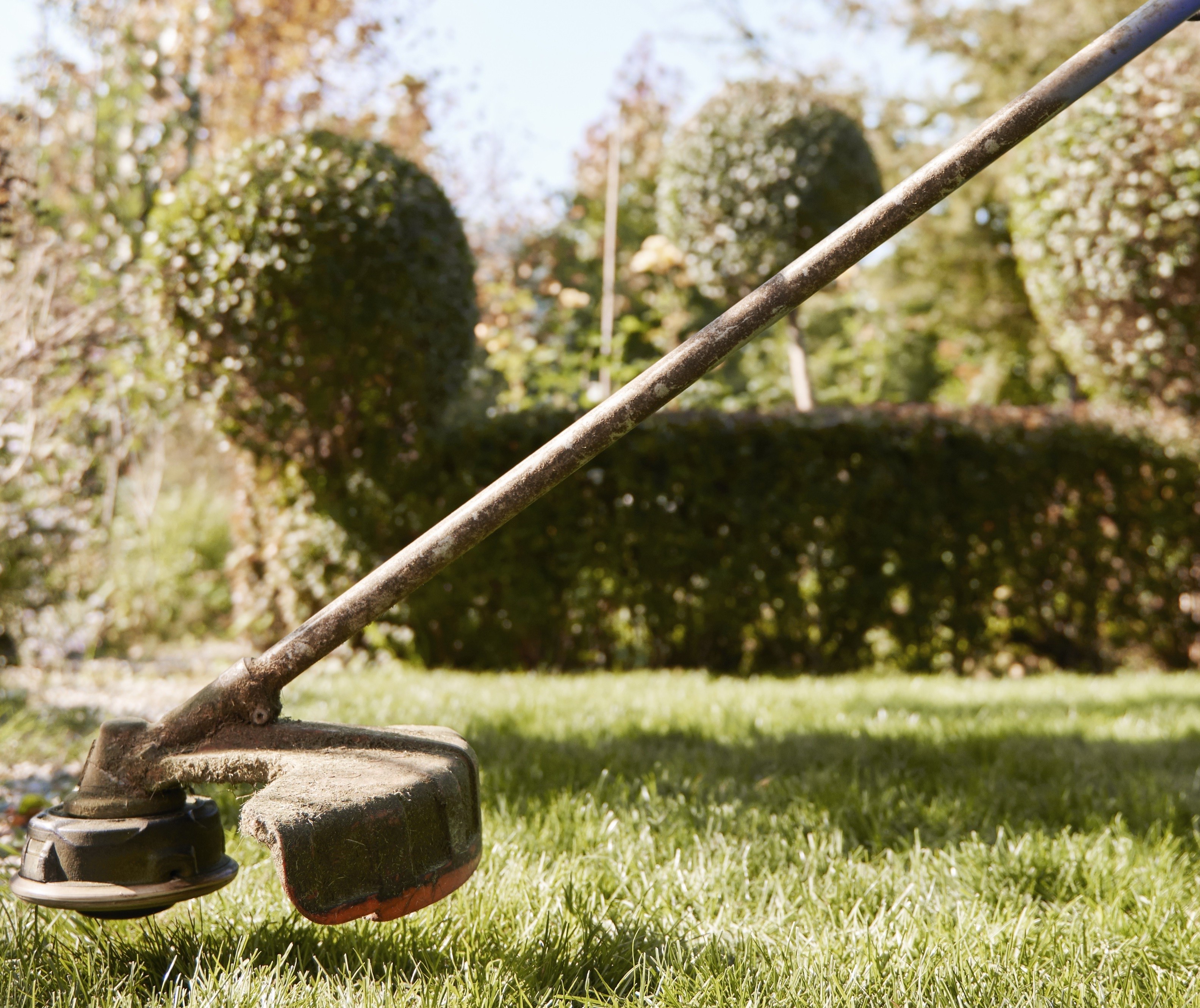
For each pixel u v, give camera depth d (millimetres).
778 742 3539
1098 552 6426
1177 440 6414
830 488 6094
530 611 5965
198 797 1659
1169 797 2607
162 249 5668
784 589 6086
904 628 6215
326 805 1293
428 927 1821
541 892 2010
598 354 9375
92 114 7465
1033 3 14094
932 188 1405
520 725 3926
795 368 9555
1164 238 5695
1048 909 2002
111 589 6820
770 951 1762
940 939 1804
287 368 5652
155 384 6297
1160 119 5629
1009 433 6336
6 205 4910
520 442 5945
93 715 4301
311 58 9367
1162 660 6559
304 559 6133
